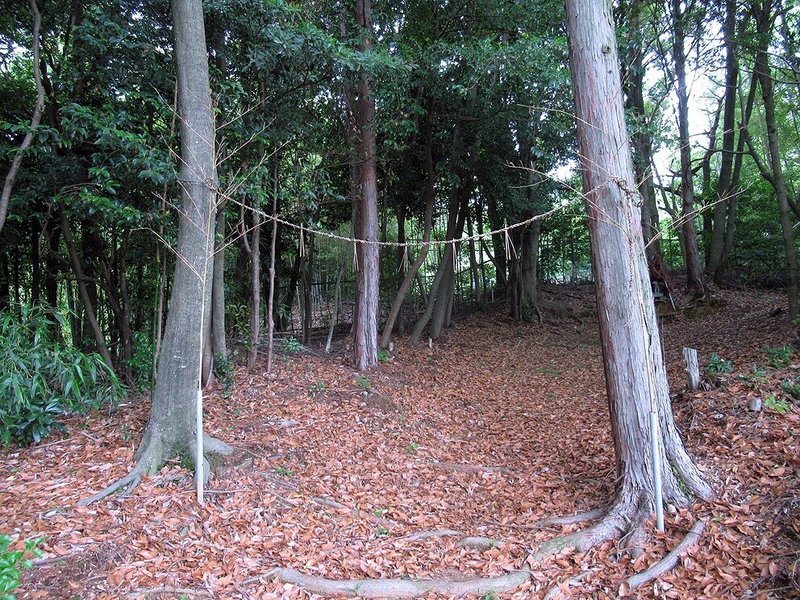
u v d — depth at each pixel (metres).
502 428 7.98
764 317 11.70
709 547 3.63
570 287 21.69
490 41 9.48
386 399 8.34
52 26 7.68
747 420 5.07
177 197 7.05
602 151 4.47
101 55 6.76
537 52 8.88
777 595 3.10
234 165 8.09
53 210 7.74
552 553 4.00
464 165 12.16
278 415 7.02
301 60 7.52
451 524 4.84
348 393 8.28
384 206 12.62
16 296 10.09
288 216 9.34
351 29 10.04
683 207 15.40
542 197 14.21
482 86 10.14
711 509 4.00
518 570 3.86
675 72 13.06
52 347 5.36
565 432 7.43
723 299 14.99
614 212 4.46
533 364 12.38
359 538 4.48
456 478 5.97
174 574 3.55
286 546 4.18
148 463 4.85
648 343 4.35
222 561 3.80
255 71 7.74
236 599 3.41
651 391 4.11
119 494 4.46
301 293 14.37
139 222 6.62
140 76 6.92
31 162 7.44
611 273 4.49
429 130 11.75
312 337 13.66
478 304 18.81
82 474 4.73
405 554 4.25
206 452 5.25
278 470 5.46
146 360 7.80
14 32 7.53
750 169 19.11
